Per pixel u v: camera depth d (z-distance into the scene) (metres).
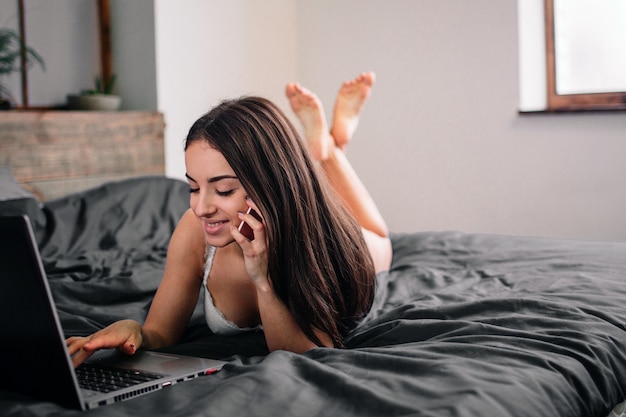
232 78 4.12
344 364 1.23
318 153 2.43
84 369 1.29
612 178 3.59
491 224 3.97
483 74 3.92
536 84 3.90
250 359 1.37
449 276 2.05
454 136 4.04
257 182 1.37
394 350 1.28
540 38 3.90
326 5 4.40
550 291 1.80
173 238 1.62
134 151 3.58
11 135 3.14
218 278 1.58
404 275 2.13
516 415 1.04
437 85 4.07
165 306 1.60
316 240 1.45
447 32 4.02
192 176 1.39
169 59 3.79
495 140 3.92
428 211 4.17
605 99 3.77
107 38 3.84
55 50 3.64
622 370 1.35
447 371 1.13
